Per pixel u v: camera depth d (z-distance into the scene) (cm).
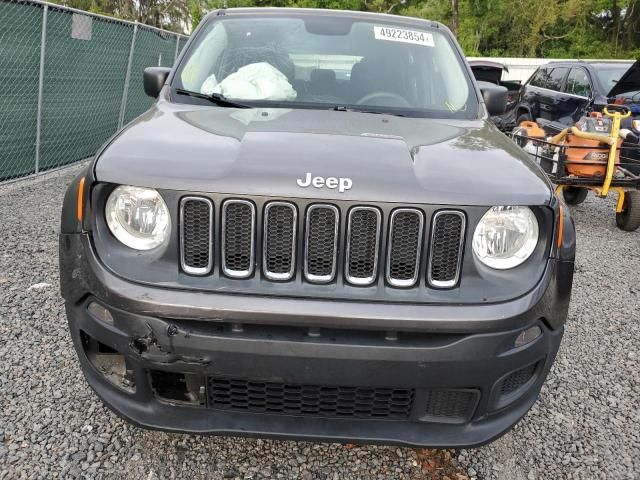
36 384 302
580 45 3894
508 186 214
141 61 1023
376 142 236
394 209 203
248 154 216
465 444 218
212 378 212
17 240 520
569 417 307
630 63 1056
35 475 241
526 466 268
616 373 355
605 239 685
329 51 352
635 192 701
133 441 265
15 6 693
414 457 269
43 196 677
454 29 2625
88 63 855
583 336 404
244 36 360
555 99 1095
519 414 229
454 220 206
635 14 3866
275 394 213
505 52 4041
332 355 200
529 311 208
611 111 770
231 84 326
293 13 382
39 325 363
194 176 204
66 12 787
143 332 202
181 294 199
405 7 3750
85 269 210
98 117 909
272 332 202
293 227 202
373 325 198
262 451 265
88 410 284
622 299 480
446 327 200
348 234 202
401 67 349
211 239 203
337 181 203
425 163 223
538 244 219
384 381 204
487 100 353
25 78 731
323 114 288
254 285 204
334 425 216
